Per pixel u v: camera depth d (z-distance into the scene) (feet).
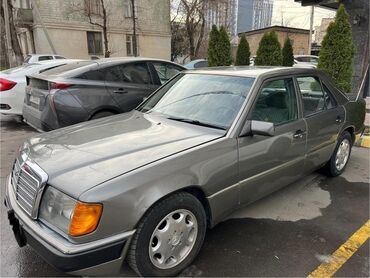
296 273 8.53
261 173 9.98
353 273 8.54
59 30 78.74
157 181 7.45
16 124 25.72
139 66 19.66
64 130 10.44
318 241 9.91
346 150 14.90
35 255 9.22
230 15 103.86
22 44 91.71
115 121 10.94
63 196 6.91
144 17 91.04
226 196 9.04
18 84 22.99
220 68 12.33
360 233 10.36
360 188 13.65
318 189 13.53
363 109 15.62
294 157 11.21
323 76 13.24
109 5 84.43
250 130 9.36
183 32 107.76
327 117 12.73
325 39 24.21
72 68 17.84
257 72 10.80
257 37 117.80
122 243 7.03
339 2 31.22
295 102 11.43
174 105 11.26
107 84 17.99
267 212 11.60
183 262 8.38
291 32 122.31
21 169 8.20
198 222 8.51
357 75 30.66
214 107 10.23
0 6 69.10
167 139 8.95
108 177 7.07
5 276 8.41
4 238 10.02
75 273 6.76
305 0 33.91
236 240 9.91
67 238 6.75
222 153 8.77
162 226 7.85
